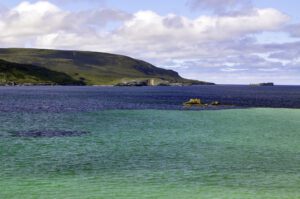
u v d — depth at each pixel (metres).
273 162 36.75
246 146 45.44
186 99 158.50
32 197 24.67
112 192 26.12
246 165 35.25
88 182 28.56
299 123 69.56
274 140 50.19
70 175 30.48
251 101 154.38
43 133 52.22
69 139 47.88
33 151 39.50
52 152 39.31
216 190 27.02
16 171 31.22
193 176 30.91
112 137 50.38
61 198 24.59
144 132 55.56
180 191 26.61
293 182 29.52
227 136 53.12
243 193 26.33
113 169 32.81
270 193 26.39
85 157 37.34
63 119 70.25
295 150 43.22
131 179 29.66
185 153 40.47
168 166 34.31
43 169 32.16
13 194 25.22
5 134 50.25
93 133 53.56
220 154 40.31
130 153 39.88
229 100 160.12
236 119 74.75
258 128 62.06
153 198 24.95
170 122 68.31
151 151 41.25
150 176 30.69
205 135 53.69
